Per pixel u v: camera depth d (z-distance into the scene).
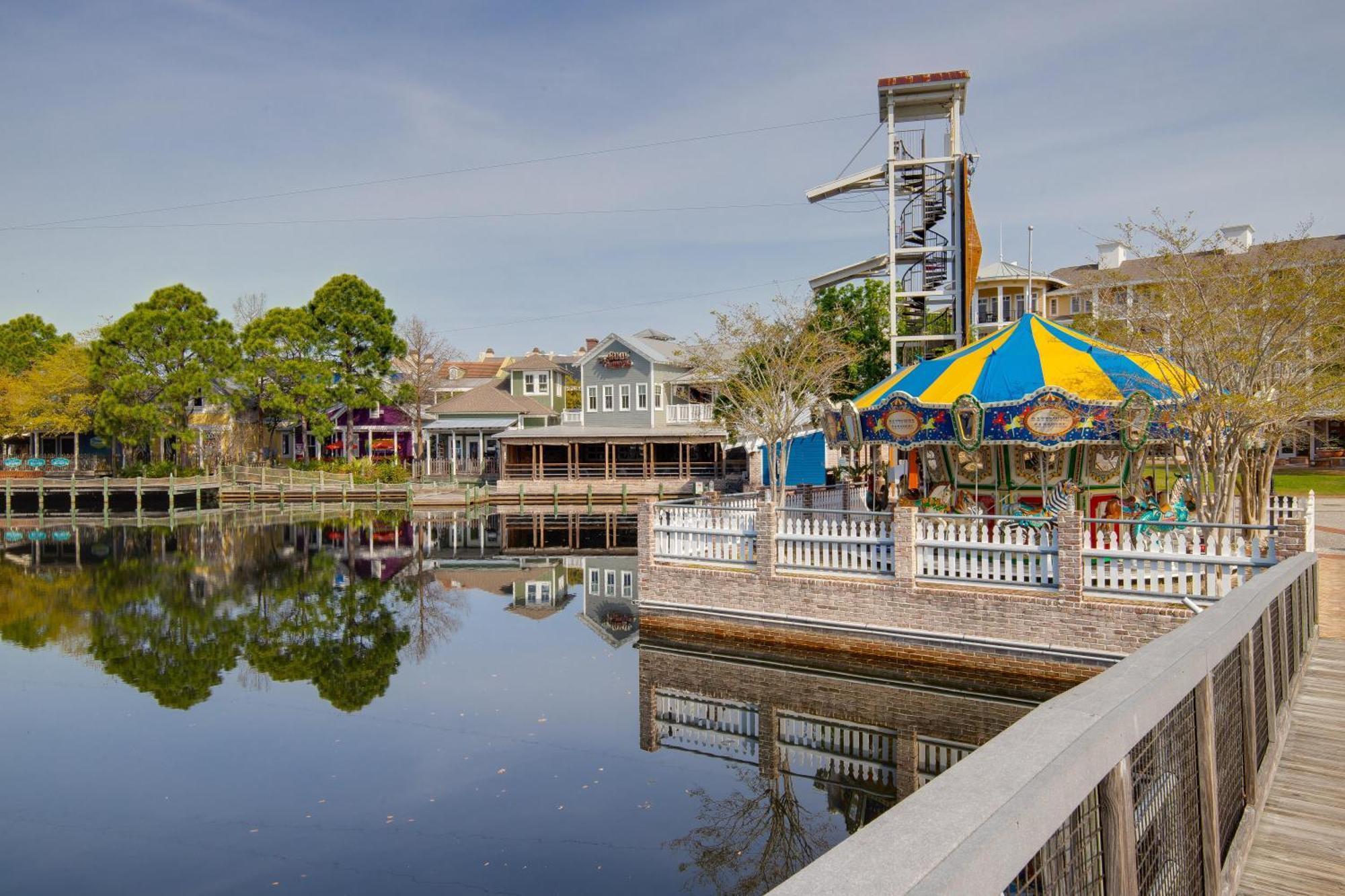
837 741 12.35
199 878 8.66
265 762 11.79
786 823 9.84
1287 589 7.66
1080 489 17.42
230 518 50.09
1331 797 5.93
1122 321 22.09
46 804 10.41
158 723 13.48
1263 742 6.05
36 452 66.31
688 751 12.12
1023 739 2.41
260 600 24.16
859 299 39.91
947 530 15.41
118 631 20.06
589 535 40.50
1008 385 16.58
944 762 11.51
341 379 64.94
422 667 16.64
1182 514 16.38
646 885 8.45
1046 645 13.78
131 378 55.12
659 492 46.59
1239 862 4.77
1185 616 12.66
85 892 8.36
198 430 63.12
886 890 1.51
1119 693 2.94
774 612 16.48
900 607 15.11
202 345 57.12
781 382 35.75
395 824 9.85
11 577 28.31
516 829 9.69
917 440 17.30
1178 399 15.48
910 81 30.38
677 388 58.91
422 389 66.50
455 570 29.73
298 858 9.07
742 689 14.70
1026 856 1.92
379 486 57.84
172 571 29.55
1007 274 54.84
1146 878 3.07
